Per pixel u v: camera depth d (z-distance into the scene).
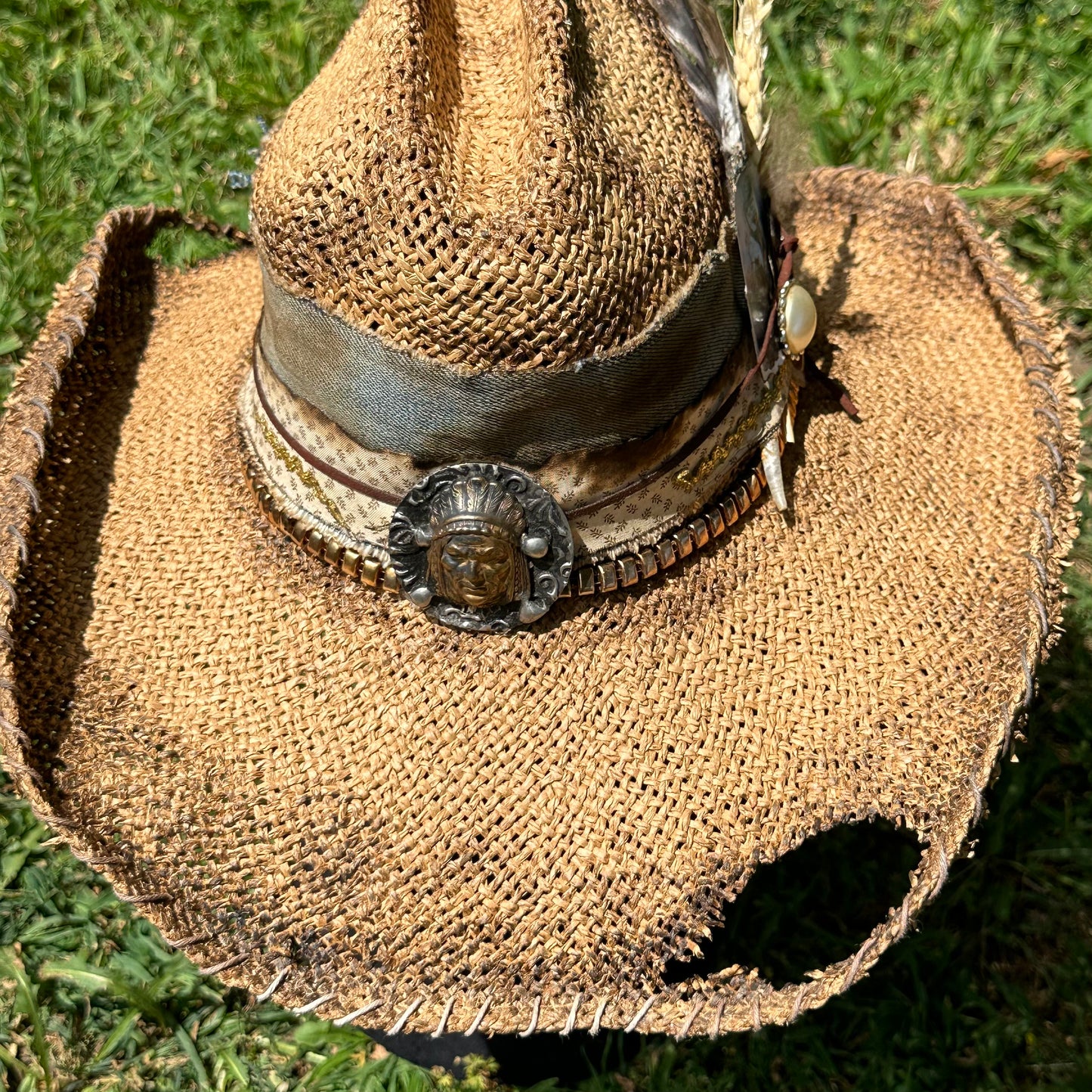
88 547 0.76
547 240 0.65
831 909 0.89
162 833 0.71
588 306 0.65
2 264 1.01
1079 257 1.01
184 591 0.73
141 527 0.75
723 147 0.70
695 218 0.68
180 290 0.85
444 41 0.69
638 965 0.68
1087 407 0.98
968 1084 0.84
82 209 1.05
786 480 0.75
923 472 0.77
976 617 0.74
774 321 0.72
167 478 0.76
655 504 0.70
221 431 0.76
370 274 0.65
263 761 0.71
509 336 0.65
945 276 0.84
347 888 0.69
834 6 1.12
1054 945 0.87
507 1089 0.84
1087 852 0.88
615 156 0.67
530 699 0.70
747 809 0.70
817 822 0.70
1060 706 0.92
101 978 0.85
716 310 0.69
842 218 0.87
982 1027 0.85
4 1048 0.84
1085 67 1.05
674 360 0.68
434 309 0.65
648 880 0.69
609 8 0.70
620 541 0.70
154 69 1.12
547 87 0.66
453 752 0.70
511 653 0.70
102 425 0.79
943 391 0.80
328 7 1.15
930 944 0.87
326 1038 0.84
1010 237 1.03
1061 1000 0.86
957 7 1.09
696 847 0.69
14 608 0.73
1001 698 0.72
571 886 0.69
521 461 0.68
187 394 0.79
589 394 0.66
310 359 0.68
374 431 0.68
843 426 0.78
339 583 0.71
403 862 0.69
